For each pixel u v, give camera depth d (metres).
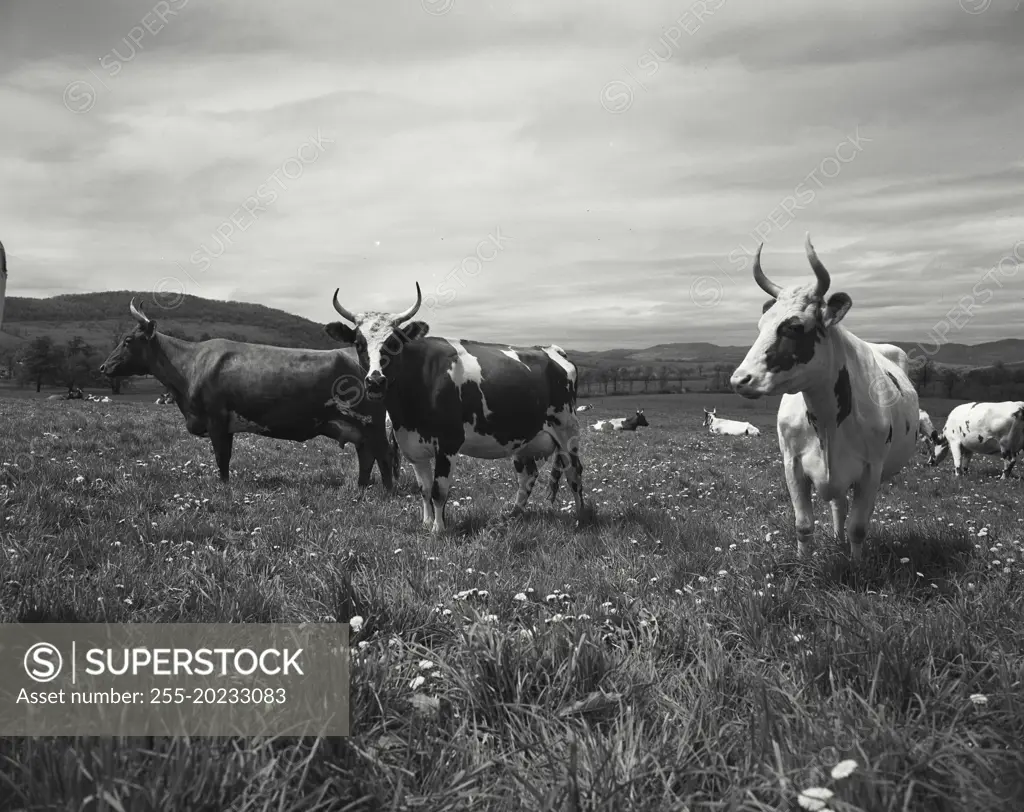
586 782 2.67
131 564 5.49
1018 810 2.43
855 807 2.34
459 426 8.88
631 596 5.09
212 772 2.46
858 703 3.24
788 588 4.94
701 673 3.68
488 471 14.97
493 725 3.22
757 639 4.16
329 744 2.79
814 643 3.85
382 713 3.12
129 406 34.62
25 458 10.32
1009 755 2.73
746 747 2.91
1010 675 3.40
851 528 6.53
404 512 9.49
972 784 2.56
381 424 11.74
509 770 2.75
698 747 3.05
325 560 5.95
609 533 7.73
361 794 2.61
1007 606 4.51
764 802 2.62
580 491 9.84
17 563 5.20
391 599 4.61
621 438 30.38
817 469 6.55
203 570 5.35
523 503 10.38
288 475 12.55
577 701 3.32
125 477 9.73
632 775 2.68
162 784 2.36
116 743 2.60
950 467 22.55
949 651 3.73
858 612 4.45
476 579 5.62
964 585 5.18
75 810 2.23
